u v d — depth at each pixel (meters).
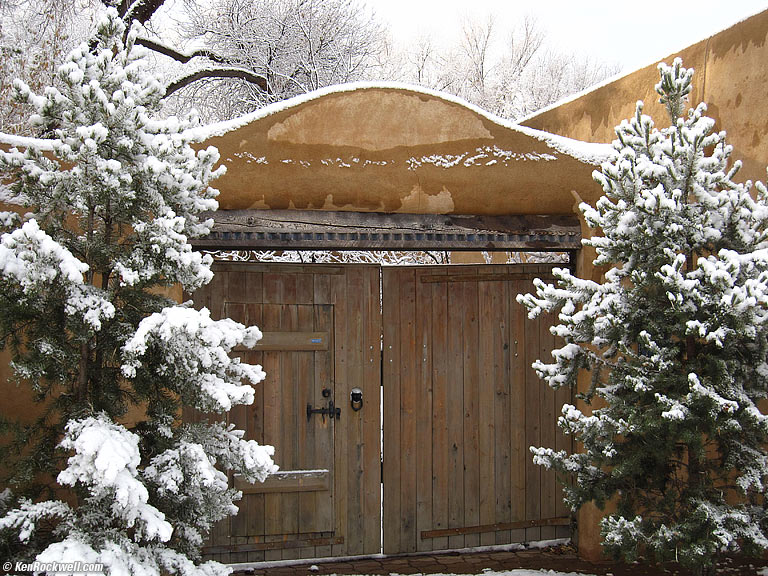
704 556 3.36
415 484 4.93
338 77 12.84
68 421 3.00
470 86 19.44
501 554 4.94
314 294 4.82
